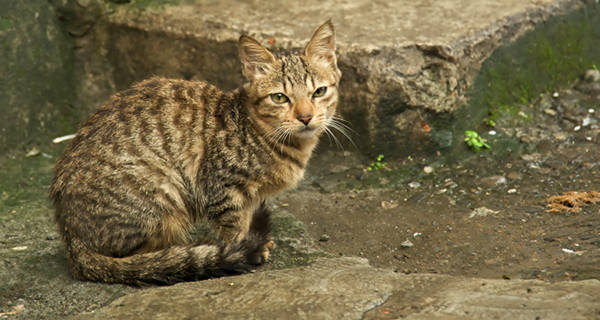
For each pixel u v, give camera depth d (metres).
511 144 8.54
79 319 4.87
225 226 6.34
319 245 6.81
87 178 5.94
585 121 8.93
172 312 4.82
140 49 9.51
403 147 8.51
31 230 7.05
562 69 9.80
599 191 7.20
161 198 6.04
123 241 5.96
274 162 6.34
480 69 8.64
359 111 8.41
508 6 9.41
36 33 8.91
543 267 5.72
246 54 6.36
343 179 8.23
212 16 9.36
